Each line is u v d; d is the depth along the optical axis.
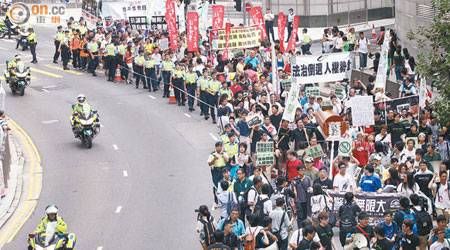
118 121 34.88
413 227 17.70
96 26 49.66
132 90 40.78
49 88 41.28
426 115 25.73
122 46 42.19
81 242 21.33
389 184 21.34
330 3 56.78
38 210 24.38
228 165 23.16
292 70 26.27
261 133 25.75
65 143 31.97
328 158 25.42
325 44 42.47
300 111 26.92
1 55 49.25
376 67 38.09
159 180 26.80
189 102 36.16
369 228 17.27
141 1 49.09
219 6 39.97
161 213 23.52
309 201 20.19
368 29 54.97
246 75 32.84
